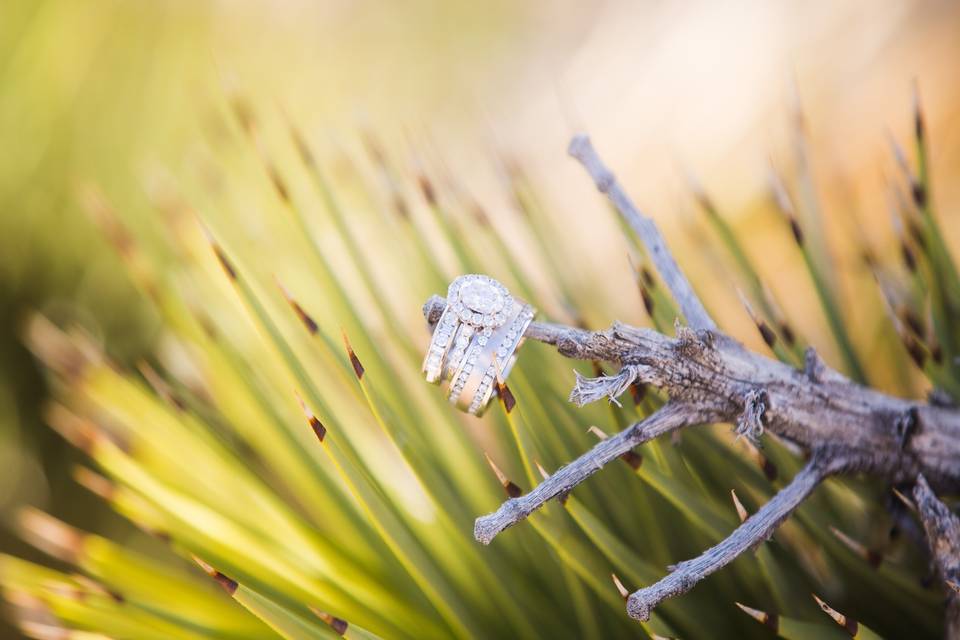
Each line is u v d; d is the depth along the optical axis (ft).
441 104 2.79
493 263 1.54
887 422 1.21
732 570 1.30
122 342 2.03
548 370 1.36
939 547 1.18
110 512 2.02
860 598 1.32
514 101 2.99
